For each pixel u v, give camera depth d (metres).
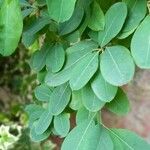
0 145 0.36
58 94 0.17
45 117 0.18
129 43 0.16
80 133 0.16
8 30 0.14
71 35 0.17
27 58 0.45
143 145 0.15
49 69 0.17
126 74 0.14
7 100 0.53
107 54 0.15
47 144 0.43
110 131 0.16
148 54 0.13
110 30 0.15
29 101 0.48
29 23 0.18
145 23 0.14
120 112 0.17
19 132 0.40
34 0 0.19
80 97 0.17
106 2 0.16
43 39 0.18
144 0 0.15
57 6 0.13
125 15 0.15
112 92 0.15
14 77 0.52
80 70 0.15
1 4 0.14
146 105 0.64
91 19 0.16
